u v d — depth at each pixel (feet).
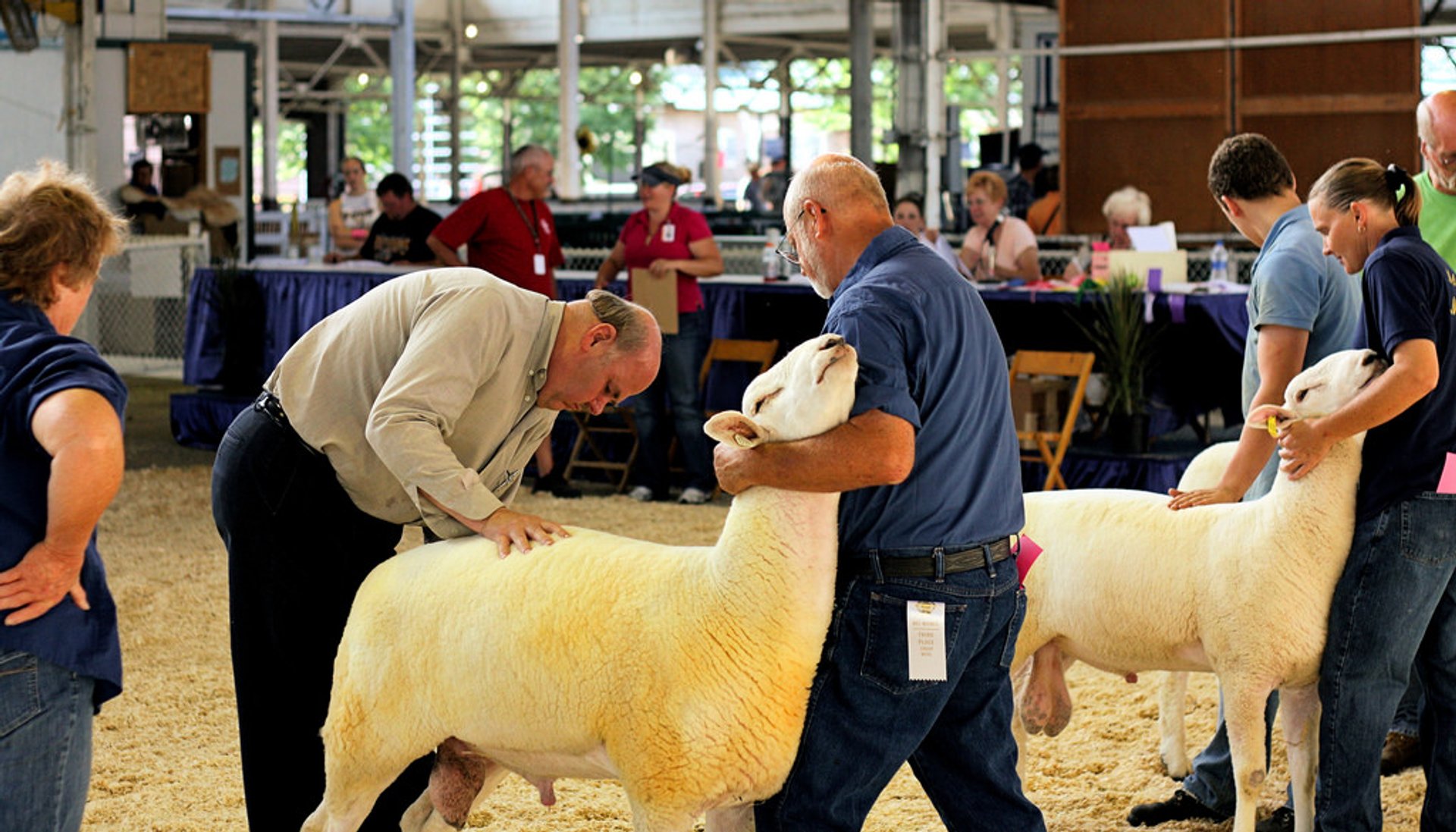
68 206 8.64
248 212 51.37
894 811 14.14
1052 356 26.99
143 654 19.48
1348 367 11.45
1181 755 14.84
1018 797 10.17
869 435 8.88
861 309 9.23
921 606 9.41
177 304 50.85
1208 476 14.98
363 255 36.70
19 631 8.43
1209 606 12.07
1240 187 13.34
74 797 8.82
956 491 9.50
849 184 9.87
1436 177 14.98
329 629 11.78
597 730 9.62
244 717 11.71
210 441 35.94
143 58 49.19
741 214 61.62
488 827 13.70
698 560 9.67
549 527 10.28
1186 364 27.61
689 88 121.39
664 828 9.48
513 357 10.75
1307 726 12.37
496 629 9.80
